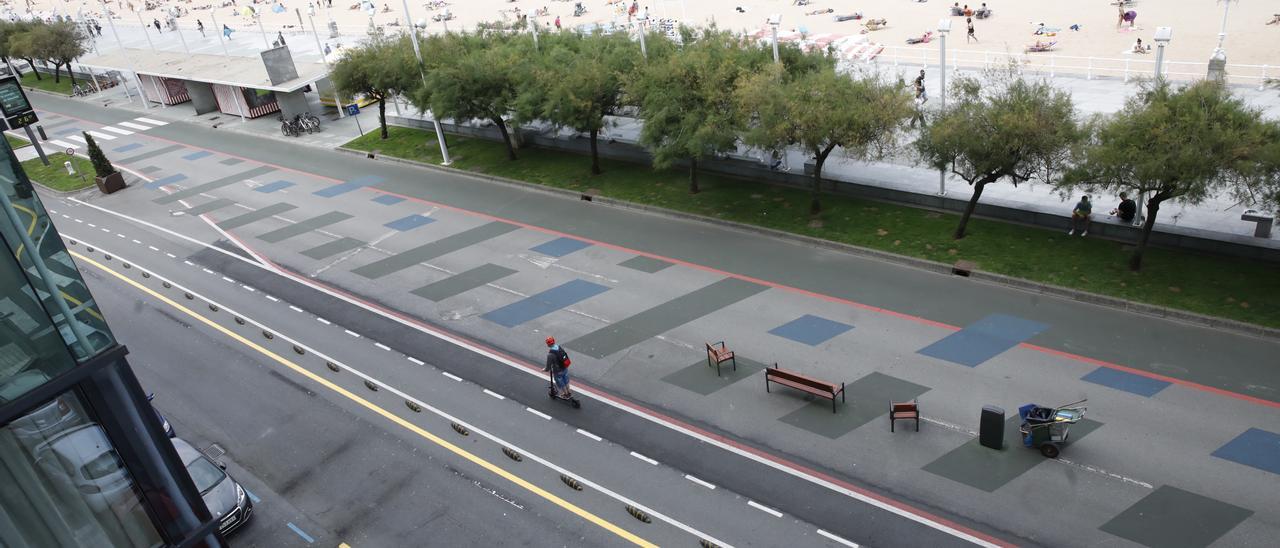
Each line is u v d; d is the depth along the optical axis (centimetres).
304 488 1970
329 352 2570
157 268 3372
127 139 5534
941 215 2997
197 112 5956
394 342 2584
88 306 901
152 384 2495
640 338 2455
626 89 3384
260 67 5647
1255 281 2339
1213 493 1658
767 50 3403
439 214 3638
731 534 1697
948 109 2658
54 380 875
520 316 2661
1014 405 1984
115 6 14275
